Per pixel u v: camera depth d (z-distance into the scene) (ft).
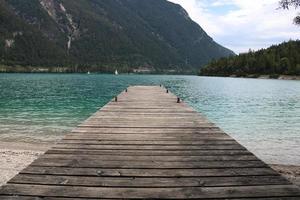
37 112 75.77
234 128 60.18
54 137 49.52
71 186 14.57
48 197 13.28
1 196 13.26
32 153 38.88
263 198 13.44
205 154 20.43
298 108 91.97
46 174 16.08
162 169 17.29
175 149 21.71
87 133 26.81
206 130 28.45
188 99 113.50
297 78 351.05
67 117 68.64
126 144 23.02
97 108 83.66
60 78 309.42
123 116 36.55
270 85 226.17
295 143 48.06
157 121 33.17
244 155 20.11
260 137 52.16
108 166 17.66
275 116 76.02
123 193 13.91
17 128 56.08
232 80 316.19
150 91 79.71
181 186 14.79
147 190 14.28
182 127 29.81
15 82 216.74
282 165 35.47
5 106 86.28
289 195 13.71
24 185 14.52
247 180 15.55
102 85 194.08
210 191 14.19
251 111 84.64
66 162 18.20
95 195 13.61
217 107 92.12
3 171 31.12
